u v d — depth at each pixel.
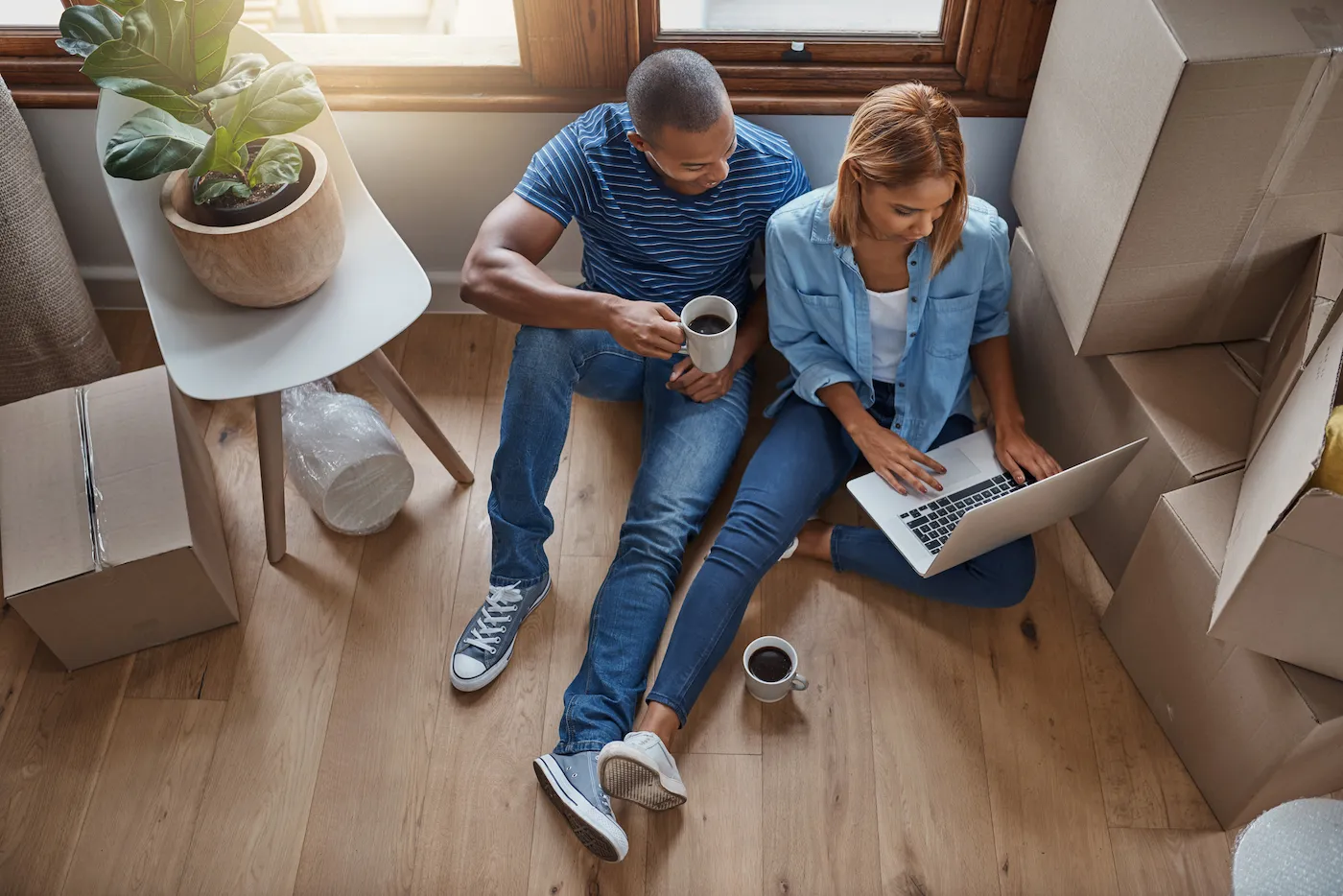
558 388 1.74
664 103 1.51
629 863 1.61
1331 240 1.50
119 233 2.19
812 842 1.62
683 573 1.92
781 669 1.72
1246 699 1.48
